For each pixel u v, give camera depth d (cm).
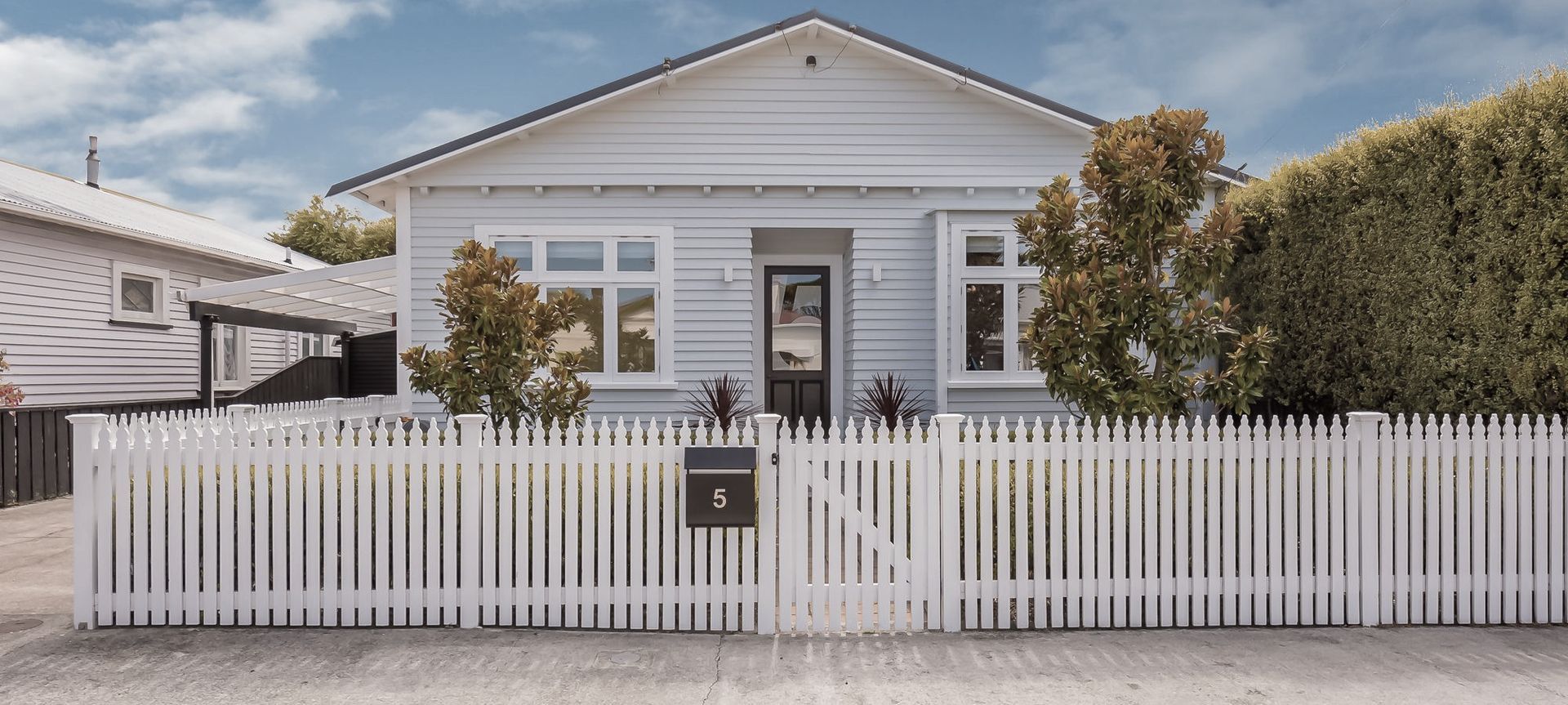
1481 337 571
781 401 1120
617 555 481
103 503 482
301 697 395
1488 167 565
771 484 477
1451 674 421
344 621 482
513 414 614
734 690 402
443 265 963
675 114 979
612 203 979
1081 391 543
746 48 965
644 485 491
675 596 483
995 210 977
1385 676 420
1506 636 473
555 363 654
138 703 389
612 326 975
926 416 997
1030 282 986
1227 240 548
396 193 973
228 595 482
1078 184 994
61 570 640
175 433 482
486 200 968
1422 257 623
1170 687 407
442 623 486
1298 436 495
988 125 998
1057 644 463
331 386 1811
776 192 991
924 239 1002
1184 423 489
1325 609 490
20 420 969
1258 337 531
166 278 1496
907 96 993
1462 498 490
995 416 983
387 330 1997
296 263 1922
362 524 483
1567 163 510
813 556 478
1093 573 487
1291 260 789
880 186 990
